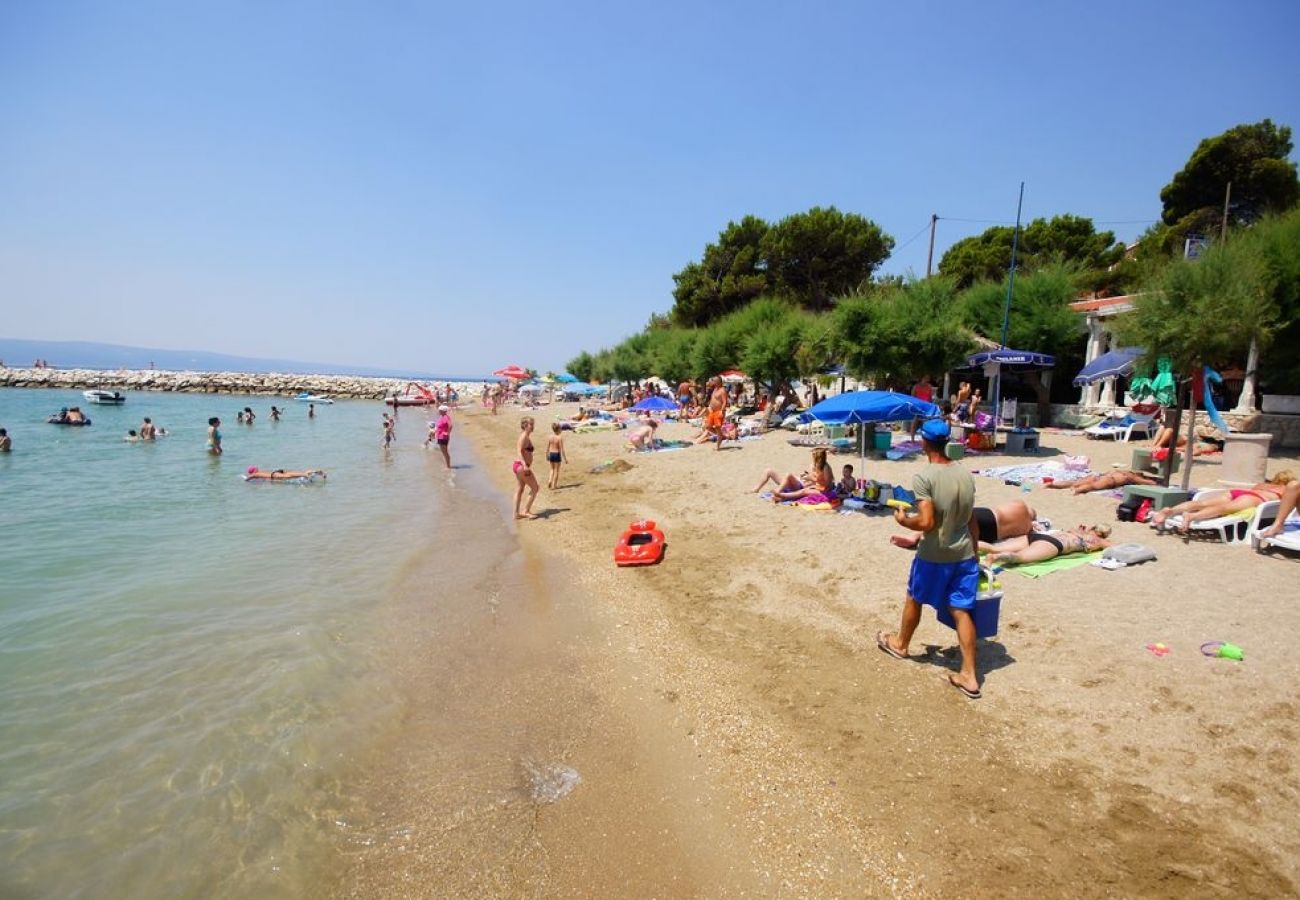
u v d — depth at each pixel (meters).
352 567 9.60
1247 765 4.07
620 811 4.25
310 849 3.91
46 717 5.31
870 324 17.61
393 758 4.83
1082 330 21.95
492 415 48.66
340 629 7.20
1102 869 3.44
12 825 4.09
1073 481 11.61
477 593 8.45
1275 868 3.34
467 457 23.84
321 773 4.64
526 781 4.57
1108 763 4.23
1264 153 27.23
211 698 5.64
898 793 4.17
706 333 32.84
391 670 6.24
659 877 3.70
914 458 15.77
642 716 5.39
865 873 3.61
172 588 8.55
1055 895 3.32
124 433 30.05
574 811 4.26
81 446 25.12
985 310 22.50
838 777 4.39
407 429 37.00
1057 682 5.17
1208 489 9.35
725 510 12.20
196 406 53.12
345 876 3.71
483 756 4.87
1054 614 6.29
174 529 12.02
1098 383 22.73
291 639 6.90
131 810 4.23
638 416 33.47
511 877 3.71
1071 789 4.04
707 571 8.90
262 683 5.91
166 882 3.65
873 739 4.74
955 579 5.25
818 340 20.34
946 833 3.80
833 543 9.46
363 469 20.42
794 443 19.12
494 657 6.55
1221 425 11.45
